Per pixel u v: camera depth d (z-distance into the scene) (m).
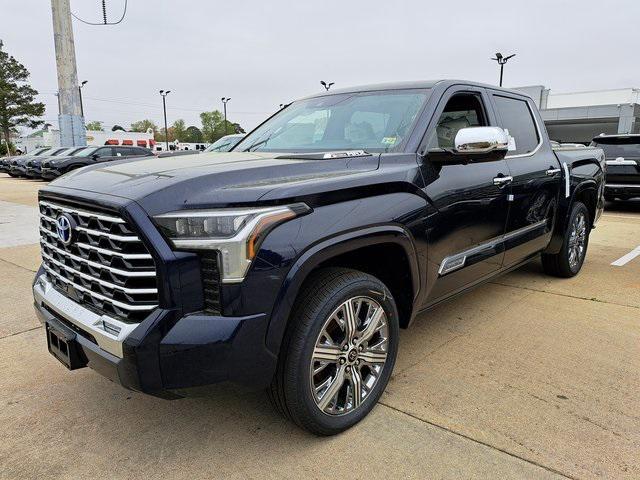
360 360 2.56
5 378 3.14
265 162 2.53
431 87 3.32
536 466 2.25
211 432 2.55
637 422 2.58
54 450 2.42
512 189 3.69
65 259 2.49
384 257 2.76
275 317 2.10
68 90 18.39
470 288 3.53
